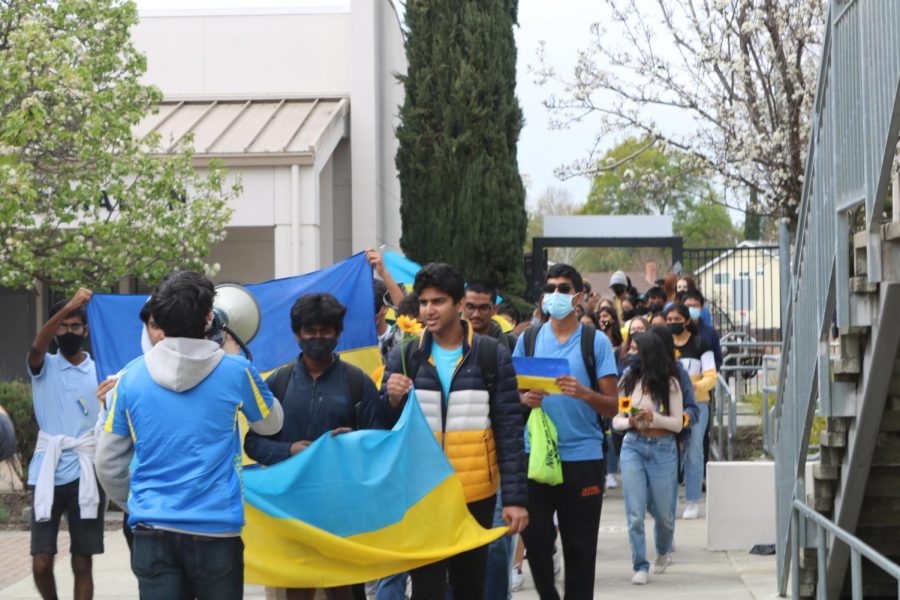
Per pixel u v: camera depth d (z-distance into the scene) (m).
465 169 21.48
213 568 5.44
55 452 8.23
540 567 7.59
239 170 20.59
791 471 8.88
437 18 21.73
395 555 6.46
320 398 6.67
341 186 23.59
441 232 21.52
